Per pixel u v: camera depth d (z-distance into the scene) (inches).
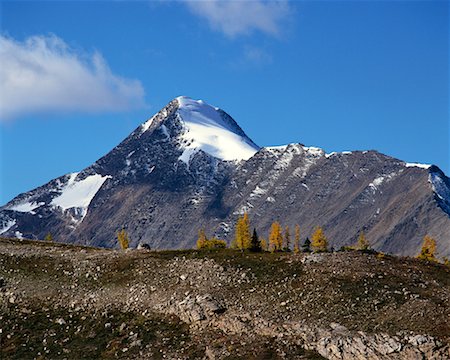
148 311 4345.5
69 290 4682.6
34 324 4325.8
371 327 3855.8
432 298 4136.3
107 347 4052.7
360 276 4419.3
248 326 4015.8
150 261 4911.4
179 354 3885.3
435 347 3619.6
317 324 3959.2
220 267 4670.3
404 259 4948.3
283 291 4345.5
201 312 4180.6
